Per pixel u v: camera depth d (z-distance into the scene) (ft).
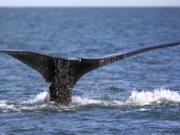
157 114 121.49
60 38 466.29
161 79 191.42
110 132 107.45
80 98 139.74
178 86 174.81
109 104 132.57
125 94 157.48
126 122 115.03
